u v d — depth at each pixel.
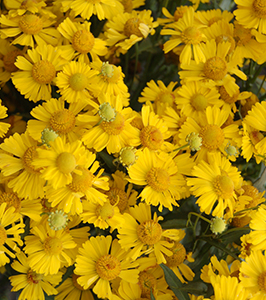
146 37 0.48
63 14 0.47
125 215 0.39
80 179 0.36
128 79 0.54
